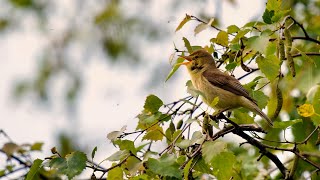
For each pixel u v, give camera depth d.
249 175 13.19
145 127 9.93
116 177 9.19
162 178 9.06
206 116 9.17
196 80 12.52
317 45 13.03
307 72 12.84
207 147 8.83
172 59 11.02
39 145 13.52
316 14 14.67
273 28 10.16
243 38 10.54
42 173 13.20
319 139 10.21
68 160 8.95
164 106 9.71
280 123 9.96
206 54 12.67
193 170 10.00
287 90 13.07
